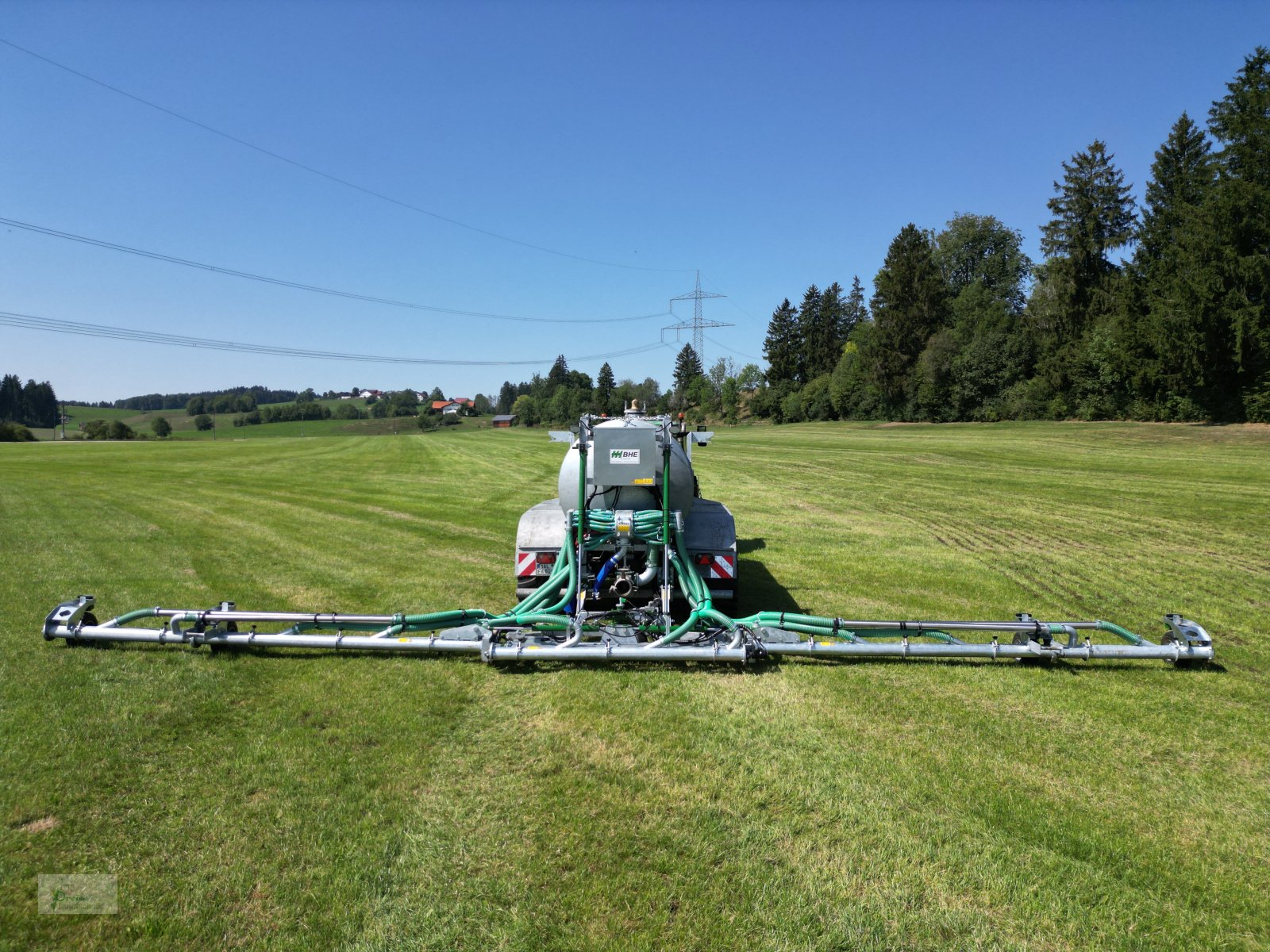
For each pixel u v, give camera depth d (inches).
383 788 154.3
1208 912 120.2
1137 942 112.8
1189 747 179.5
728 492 743.7
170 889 121.3
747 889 123.4
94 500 698.2
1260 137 1403.8
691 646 226.4
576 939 111.3
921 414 2463.1
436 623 245.6
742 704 201.8
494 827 140.3
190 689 205.8
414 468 1125.1
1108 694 212.5
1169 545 460.4
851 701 204.5
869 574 377.1
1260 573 384.2
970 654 230.8
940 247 3164.4
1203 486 737.6
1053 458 1082.1
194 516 587.8
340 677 217.6
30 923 112.6
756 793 154.2
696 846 134.9
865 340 2957.7
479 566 390.3
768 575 374.9
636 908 118.1
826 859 132.0
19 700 195.6
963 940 112.7
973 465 1008.2
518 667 227.9
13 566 376.2
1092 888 125.4
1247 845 139.3
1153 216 1752.0
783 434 2116.1
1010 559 418.0
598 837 137.5
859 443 1541.6
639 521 252.4
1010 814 147.7
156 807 145.5
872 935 113.3
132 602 305.6
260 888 122.0
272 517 581.9
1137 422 1680.6
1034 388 2085.4
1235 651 254.5
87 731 177.0
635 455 251.0
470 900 119.7
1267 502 631.2
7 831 136.8
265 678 216.4
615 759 168.6
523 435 2669.8
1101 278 2095.2
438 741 176.6
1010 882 126.0
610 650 221.3
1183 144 1830.7
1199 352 1465.3
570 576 254.8
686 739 179.2
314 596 321.4
